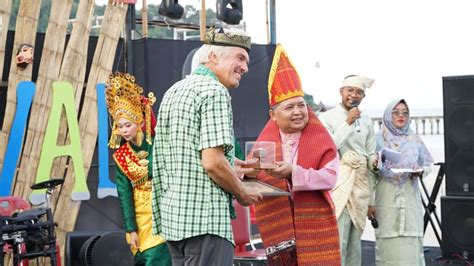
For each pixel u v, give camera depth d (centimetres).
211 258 521
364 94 900
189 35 1345
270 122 680
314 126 668
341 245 871
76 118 953
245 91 1134
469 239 1112
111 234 840
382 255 934
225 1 1077
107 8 981
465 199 1112
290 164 642
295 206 654
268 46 1155
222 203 525
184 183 522
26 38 921
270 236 660
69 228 954
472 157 1116
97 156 988
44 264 919
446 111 1129
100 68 977
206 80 528
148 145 720
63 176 954
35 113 931
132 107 712
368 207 914
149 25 1145
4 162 911
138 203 714
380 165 898
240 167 617
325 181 647
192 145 522
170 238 527
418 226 934
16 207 884
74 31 954
